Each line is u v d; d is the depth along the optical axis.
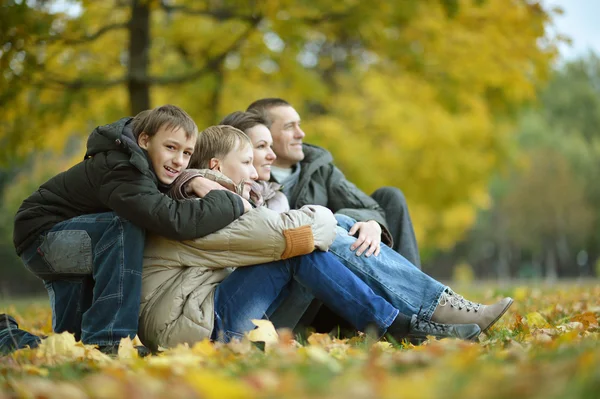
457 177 25.42
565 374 3.28
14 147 16.92
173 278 6.20
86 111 17.59
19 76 14.41
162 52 19.53
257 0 15.83
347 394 3.18
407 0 16.48
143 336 6.18
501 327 7.20
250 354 5.20
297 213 6.29
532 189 87.38
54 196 6.39
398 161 24.67
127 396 3.41
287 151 8.43
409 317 6.48
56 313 6.43
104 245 5.99
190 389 3.45
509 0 18.30
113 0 18.89
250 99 19.77
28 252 6.36
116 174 6.01
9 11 13.26
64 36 15.12
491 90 22.86
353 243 6.68
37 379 4.38
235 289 6.23
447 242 34.81
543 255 93.69
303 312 6.64
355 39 19.36
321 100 18.58
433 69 19.38
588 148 89.25
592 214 87.31
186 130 6.45
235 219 6.20
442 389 3.11
